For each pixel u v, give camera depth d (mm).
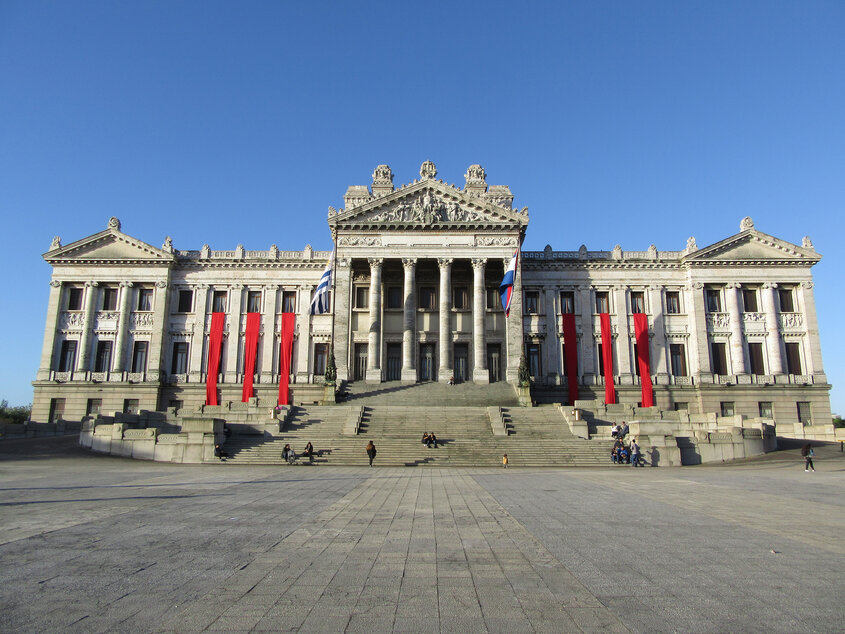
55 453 45188
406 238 69250
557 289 75688
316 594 9609
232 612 8703
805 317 72812
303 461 41031
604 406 53219
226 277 76812
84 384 71812
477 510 18766
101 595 9500
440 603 9172
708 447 43531
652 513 18062
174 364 74938
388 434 47906
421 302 74438
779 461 43000
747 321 73312
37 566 11297
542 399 72188
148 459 42031
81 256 74875
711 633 7902
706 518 17094
